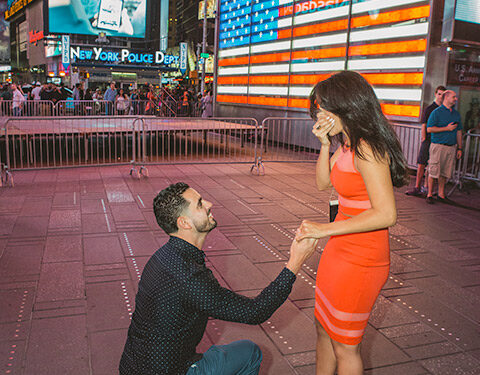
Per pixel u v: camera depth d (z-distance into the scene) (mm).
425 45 9297
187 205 1759
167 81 43781
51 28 45625
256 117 15258
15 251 4633
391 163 1879
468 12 8930
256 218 6086
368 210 1864
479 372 2848
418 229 5836
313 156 11938
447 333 3311
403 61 9852
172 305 1665
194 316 1724
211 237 5246
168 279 1678
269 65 14383
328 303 2074
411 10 9562
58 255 4551
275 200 7117
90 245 4855
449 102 6953
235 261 4539
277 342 3113
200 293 1657
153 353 1680
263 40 14586
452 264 4672
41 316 3350
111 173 9008
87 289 3812
